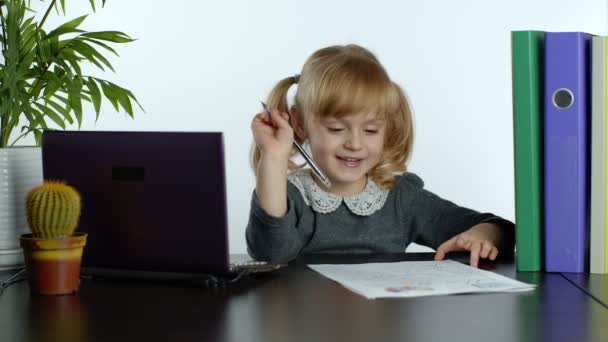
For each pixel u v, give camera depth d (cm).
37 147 140
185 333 86
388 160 175
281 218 139
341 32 375
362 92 155
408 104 178
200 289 111
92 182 120
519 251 123
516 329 86
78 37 190
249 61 378
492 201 376
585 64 118
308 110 162
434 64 373
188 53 379
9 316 96
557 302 100
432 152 377
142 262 118
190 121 382
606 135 117
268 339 83
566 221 120
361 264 130
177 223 115
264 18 376
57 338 85
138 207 117
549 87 118
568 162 119
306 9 375
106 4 380
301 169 178
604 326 87
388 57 375
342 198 170
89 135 120
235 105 380
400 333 85
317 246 168
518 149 121
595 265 119
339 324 89
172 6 377
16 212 136
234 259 147
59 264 108
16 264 136
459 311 95
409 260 135
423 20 373
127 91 194
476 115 374
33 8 377
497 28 370
